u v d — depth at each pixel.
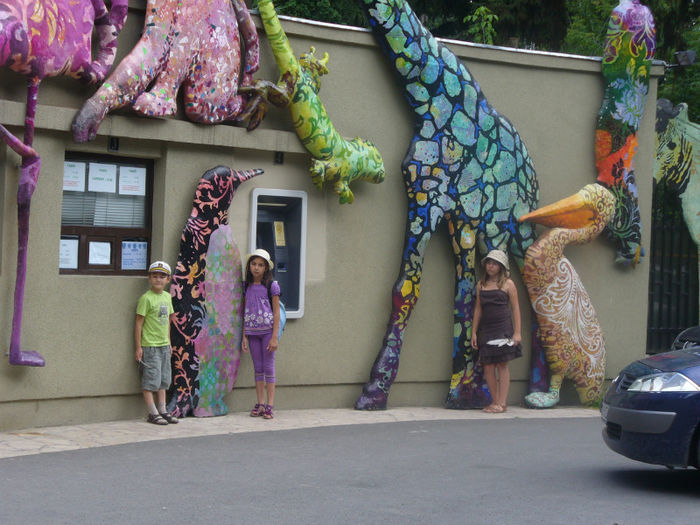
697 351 7.38
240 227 10.08
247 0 12.14
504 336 10.88
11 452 7.61
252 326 9.65
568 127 12.11
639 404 6.86
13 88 8.50
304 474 7.18
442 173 10.95
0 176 8.48
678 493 6.93
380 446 8.49
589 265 12.27
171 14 9.23
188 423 9.24
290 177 10.36
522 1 19.00
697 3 19.25
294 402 10.48
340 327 10.70
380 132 10.91
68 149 8.94
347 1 17.98
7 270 8.50
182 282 9.41
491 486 6.97
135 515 5.79
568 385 12.04
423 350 11.19
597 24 23.56
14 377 8.59
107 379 9.15
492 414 10.91
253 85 9.80
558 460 8.12
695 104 21.03
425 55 10.79
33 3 8.14
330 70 10.59
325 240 10.59
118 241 9.41
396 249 11.04
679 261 13.85
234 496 6.38
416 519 5.95
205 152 9.71
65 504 5.98
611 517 6.16
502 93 11.70
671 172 13.80
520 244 11.48
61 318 8.87
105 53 8.85
